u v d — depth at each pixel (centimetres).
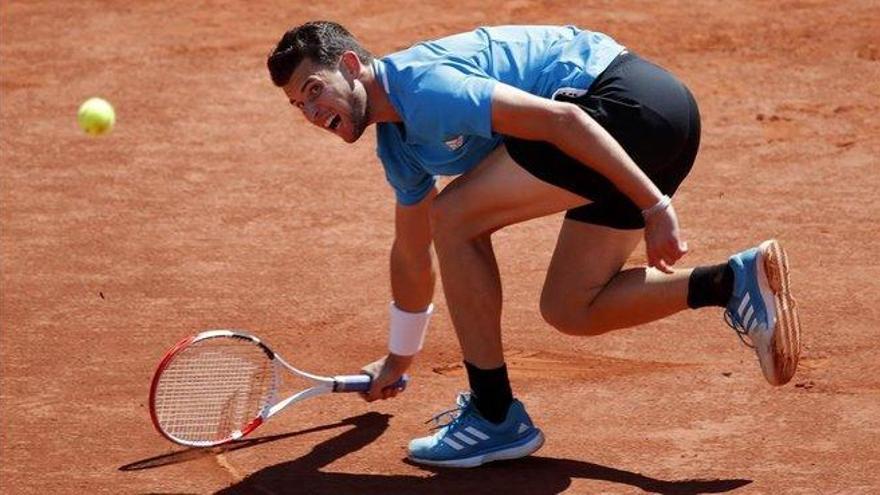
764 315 1727
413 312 1962
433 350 2283
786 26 4222
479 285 1756
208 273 2683
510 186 1716
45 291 2611
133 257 2777
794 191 3012
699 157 3247
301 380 2200
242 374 1866
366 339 2364
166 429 1825
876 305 2364
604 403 2041
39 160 3394
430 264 1933
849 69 3828
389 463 1867
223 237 2877
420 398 2102
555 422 1980
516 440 1814
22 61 4191
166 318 2473
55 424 2047
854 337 2236
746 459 1823
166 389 1817
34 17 4616
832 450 1839
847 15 4291
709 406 2008
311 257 2752
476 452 1817
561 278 1791
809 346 2211
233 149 3428
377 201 3059
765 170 3148
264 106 3744
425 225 1898
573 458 1856
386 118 1738
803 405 1994
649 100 1720
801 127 3422
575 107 1628
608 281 1791
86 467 1897
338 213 2994
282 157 3359
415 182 1858
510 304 2462
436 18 4491
